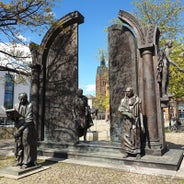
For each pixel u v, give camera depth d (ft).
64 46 34.32
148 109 25.77
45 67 35.50
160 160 22.29
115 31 30.68
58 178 19.48
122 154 25.40
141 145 25.35
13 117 21.88
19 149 21.86
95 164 24.08
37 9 31.55
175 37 63.31
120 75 29.27
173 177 19.07
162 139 25.68
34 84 34.45
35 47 34.24
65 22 33.91
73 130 31.24
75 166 23.81
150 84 26.13
